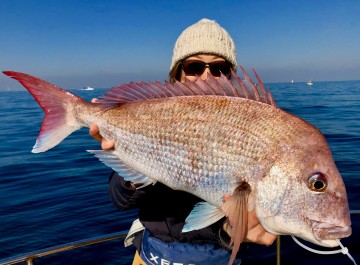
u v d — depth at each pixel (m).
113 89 0.65
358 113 5.05
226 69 0.74
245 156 0.53
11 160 2.81
